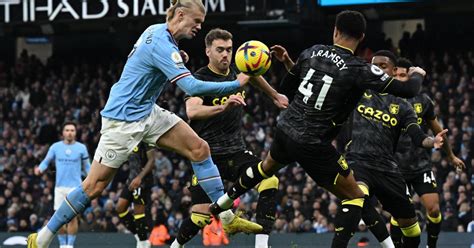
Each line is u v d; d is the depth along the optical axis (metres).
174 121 7.58
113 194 18.95
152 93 7.39
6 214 20.20
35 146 22.55
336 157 7.43
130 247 14.81
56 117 23.95
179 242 8.82
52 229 7.47
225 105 7.56
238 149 8.99
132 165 11.91
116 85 7.41
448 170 18.08
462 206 17.03
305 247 14.35
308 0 21.89
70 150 13.77
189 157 7.66
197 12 7.33
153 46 7.21
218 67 9.02
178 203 18.22
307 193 17.81
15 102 25.36
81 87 25.25
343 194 7.65
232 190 7.73
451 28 25.08
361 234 13.95
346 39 7.31
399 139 9.87
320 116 7.29
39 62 27.30
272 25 22.31
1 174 21.44
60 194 13.68
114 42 28.16
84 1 22.42
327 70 7.25
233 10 21.48
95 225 18.20
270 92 7.72
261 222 8.82
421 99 9.57
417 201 16.69
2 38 29.27
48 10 22.72
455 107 20.23
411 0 21.92
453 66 22.66
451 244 13.94
